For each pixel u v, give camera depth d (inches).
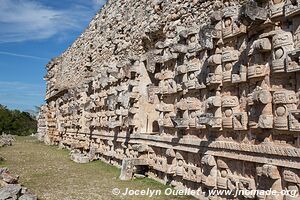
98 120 953.5
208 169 437.1
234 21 398.3
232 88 406.3
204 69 461.1
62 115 1469.0
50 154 1163.9
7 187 481.7
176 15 615.5
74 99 1236.5
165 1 661.3
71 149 1198.3
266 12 343.9
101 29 1143.0
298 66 305.7
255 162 361.1
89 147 1037.2
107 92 881.5
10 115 2915.8
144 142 662.5
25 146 1514.5
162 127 588.7
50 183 636.1
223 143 411.5
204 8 531.8
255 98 350.0
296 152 309.7
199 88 468.1
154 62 618.8
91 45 1264.8
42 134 1931.6
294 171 314.0
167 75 570.9
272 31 338.6
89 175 715.4
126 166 650.2
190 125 489.1
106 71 898.1
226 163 414.0
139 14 806.5
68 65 1656.0
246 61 373.1
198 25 518.3
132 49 842.2
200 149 463.8
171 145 549.3
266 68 348.8
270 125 338.0
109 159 877.8
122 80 776.9
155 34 699.4
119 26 949.2
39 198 521.3
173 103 557.6
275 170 331.9
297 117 309.0
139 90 706.8
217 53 426.6
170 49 558.6
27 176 712.4
